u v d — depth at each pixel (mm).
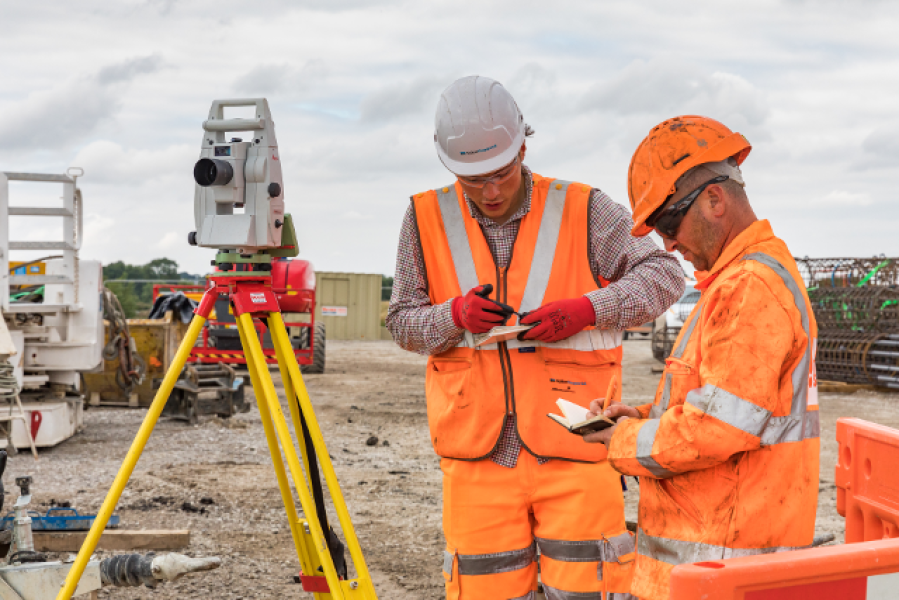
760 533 1617
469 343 2646
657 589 1729
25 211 7699
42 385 8570
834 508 6312
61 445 8234
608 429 1848
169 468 7223
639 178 1812
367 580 2582
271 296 2699
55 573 2752
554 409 2576
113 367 10492
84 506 5891
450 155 2506
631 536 2605
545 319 2463
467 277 2719
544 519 2605
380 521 5816
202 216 2729
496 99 2502
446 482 2711
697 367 1700
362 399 12438
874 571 1445
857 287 14609
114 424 9531
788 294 1623
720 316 1622
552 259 2688
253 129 2670
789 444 1633
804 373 1646
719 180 1727
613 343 2689
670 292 2592
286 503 2840
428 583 4570
